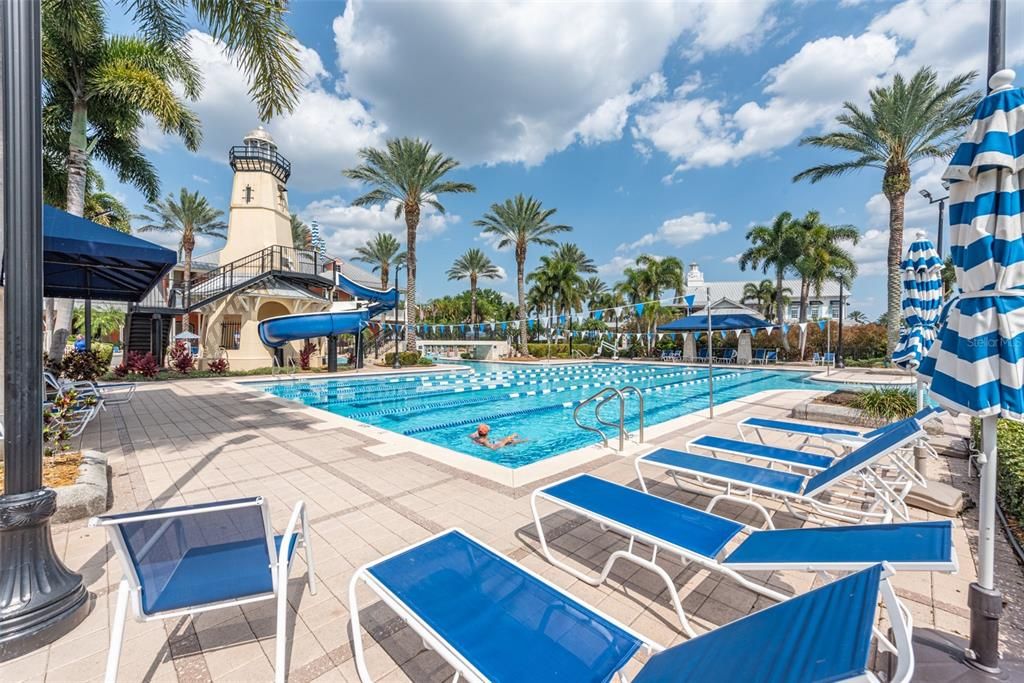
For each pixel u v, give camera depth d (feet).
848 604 4.26
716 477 12.32
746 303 129.49
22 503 7.25
